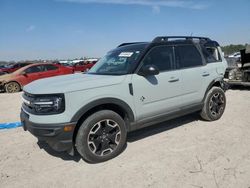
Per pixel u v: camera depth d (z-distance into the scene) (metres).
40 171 3.54
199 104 5.05
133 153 3.95
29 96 3.62
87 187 3.08
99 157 3.65
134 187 3.01
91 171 3.47
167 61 4.48
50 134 3.32
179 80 4.55
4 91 12.67
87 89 3.48
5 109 7.97
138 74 4.01
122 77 3.86
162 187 2.97
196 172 3.26
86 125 3.50
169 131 4.89
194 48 5.04
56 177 3.35
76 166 3.64
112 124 3.76
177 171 3.31
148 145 4.24
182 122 5.41
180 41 4.80
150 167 3.46
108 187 3.05
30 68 12.97
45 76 13.15
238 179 3.04
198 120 5.50
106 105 3.82
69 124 3.33
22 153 4.18
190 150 3.94
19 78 12.52
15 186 3.18
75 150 3.98
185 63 4.77
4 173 3.52
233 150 3.85
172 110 4.54
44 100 3.33
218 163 3.46
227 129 4.84
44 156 4.04
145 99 4.08
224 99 5.54
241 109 6.36
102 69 4.57
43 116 3.35
